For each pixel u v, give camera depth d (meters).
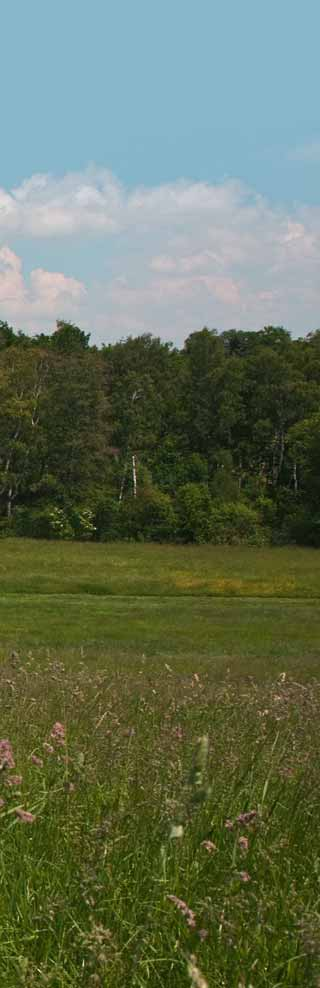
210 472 88.69
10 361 82.50
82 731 6.17
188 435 93.56
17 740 6.09
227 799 4.74
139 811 4.50
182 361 105.62
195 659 21.75
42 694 8.06
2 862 4.18
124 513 75.00
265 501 79.81
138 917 3.75
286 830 4.54
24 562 52.78
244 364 96.62
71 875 4.04
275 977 3.29
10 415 78.31
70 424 79.56
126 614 34.12
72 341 108.94
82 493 77.38
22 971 3.29
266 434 90.25
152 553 60.44
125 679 10.62
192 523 72.88
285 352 104.06
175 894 3.84
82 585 42.97
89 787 4.88
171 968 3.41
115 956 3.29
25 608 35.06
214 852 4.14
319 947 3.21
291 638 28.56
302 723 6.42
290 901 3.73
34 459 80.12
